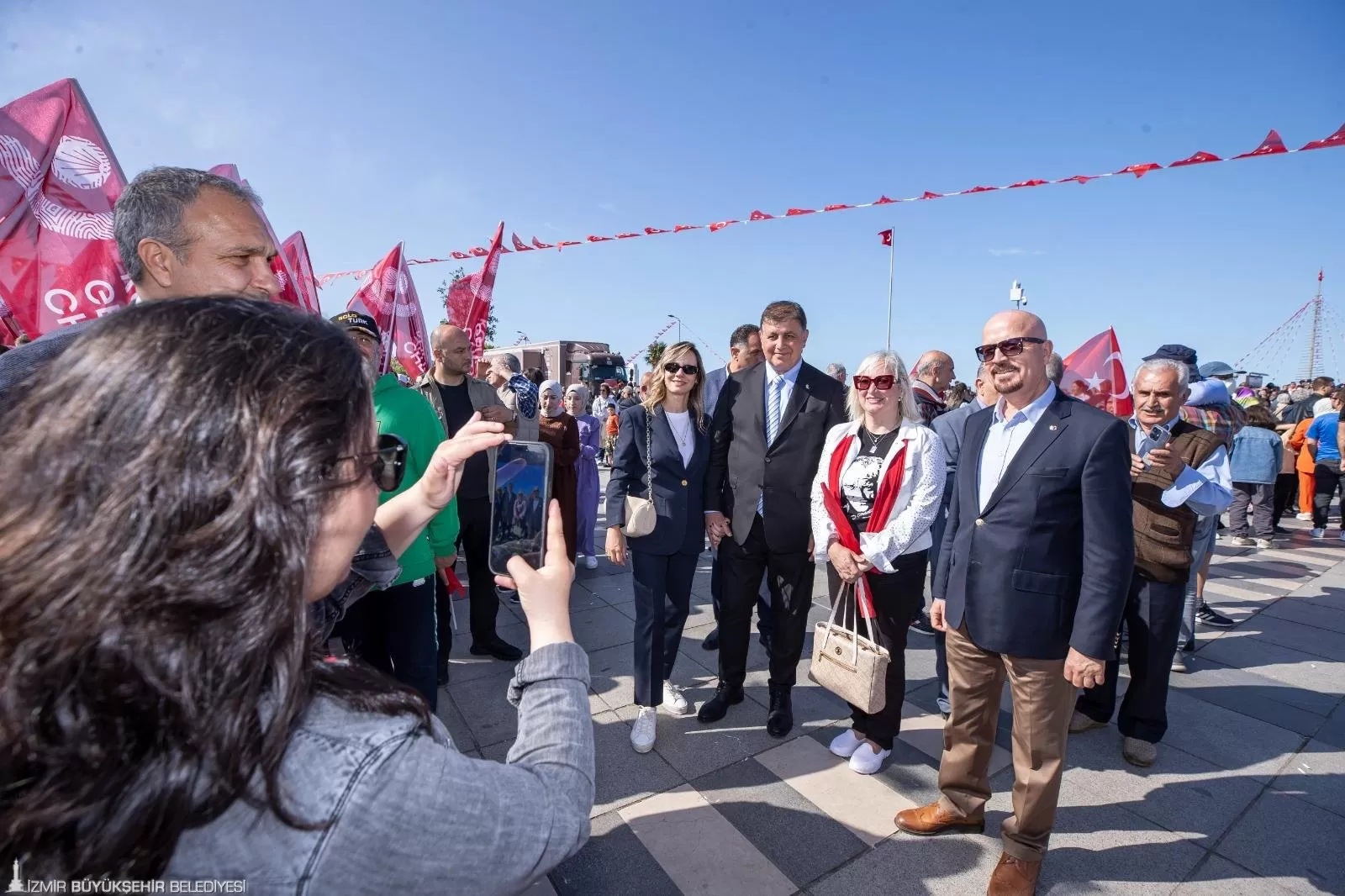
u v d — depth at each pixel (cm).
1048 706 196
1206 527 378
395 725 56
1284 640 422
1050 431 199
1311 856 225
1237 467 705
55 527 44
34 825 43
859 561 250
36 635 42
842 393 298
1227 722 316
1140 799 256
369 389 61
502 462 95
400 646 234
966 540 215
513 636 414
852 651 248
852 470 262
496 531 92
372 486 64
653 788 259
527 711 74
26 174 237
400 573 226
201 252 135
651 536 289
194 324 53
